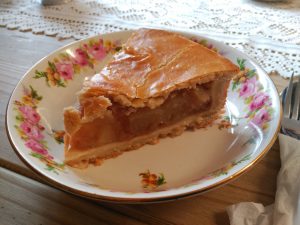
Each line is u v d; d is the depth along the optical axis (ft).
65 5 0.97
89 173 0.50
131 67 0.58
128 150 0.56
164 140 0.57
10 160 0.50
